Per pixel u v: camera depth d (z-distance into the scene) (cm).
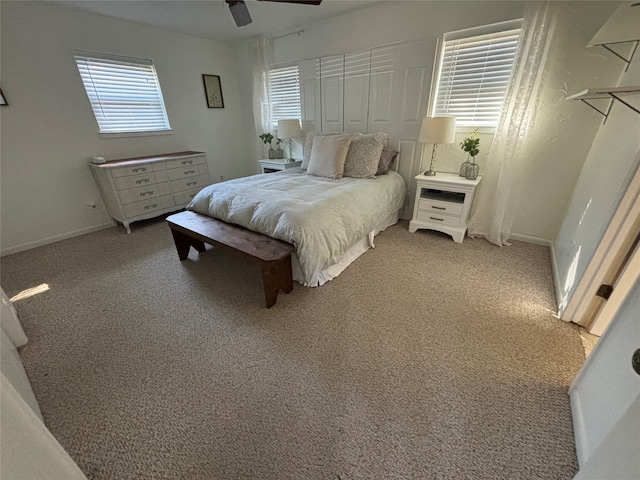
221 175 448
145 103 340
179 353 144
